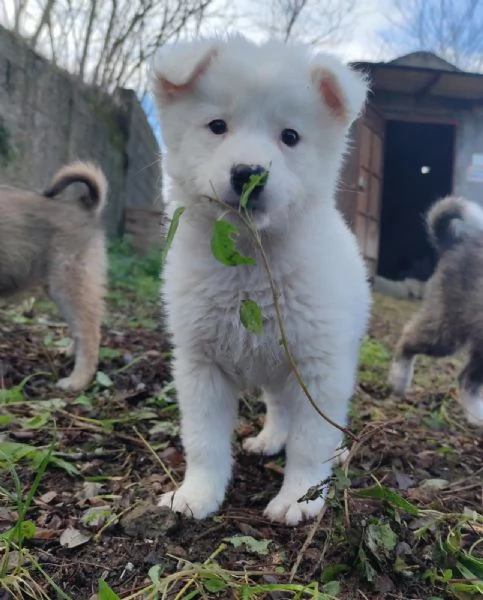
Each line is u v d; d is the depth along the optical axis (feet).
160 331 2.97
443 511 1.18
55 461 1.27
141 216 5.66
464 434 1.90
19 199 2.19
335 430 1.19
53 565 0.95
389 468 1.44
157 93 1.21
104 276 2.28
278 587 0.87
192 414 1.22
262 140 1.10
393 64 5.35
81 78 5.11
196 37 1.24
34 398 1.83
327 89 1.18
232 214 1.07
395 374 2.29
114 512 1.11
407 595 0.93
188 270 1.19
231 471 1.28
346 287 1.23
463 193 6.21
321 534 1.06
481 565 0.96
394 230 8.31
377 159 6.12
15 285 2.18
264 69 1.11
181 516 1.12
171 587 0.90
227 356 1.22
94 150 5.00
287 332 1.16
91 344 2.13
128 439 1.49
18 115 3.60
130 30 5.82
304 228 1.17
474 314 2.07
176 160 1.19
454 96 6.09
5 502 1.14
